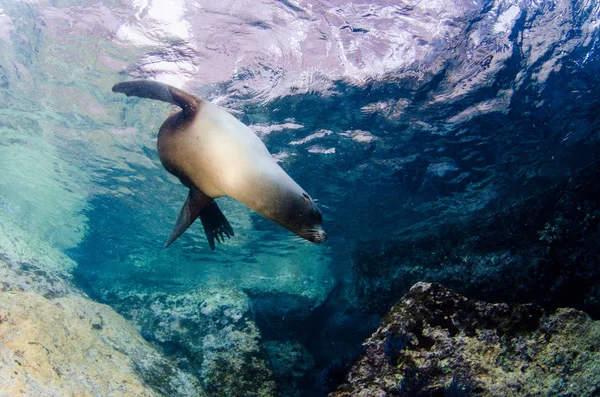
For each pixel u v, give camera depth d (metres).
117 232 16.12
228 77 7.28
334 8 6.25
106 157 10.80
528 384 2.76
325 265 17.59
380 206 12.16
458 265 9.02
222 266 17.92
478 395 2.79
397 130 8.73
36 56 7.63
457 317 3.19
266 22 6.42
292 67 7.10
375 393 2.96
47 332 3.17
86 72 7.75
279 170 1.37
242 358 6.87
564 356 2.79
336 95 7.69
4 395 2.35
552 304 7.32
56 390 2.66
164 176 11.06
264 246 15.23
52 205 14.94
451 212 12.38
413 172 10.31
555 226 7.76
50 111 9.30
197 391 4.73
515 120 8.57
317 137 8.97
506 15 6.56
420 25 6.54
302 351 10.48
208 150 1.47
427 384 2.92
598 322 2.89
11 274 5.48
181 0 6.10
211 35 6.59
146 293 10.16
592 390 2.57
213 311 8.42
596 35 6.98
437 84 7.48
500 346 2.98
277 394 6.46
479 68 7.27
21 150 11.48
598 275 6.86
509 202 11.59
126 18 6.42
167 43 6.75
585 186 7.66
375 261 10.88
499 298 8.19
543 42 7.05
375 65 7.09
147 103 8.34
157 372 4.56
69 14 6.52
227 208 12.05
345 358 3.49
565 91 7.97
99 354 3.51
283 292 14.04
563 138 9.25
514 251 8.28
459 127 8.70
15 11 6.73
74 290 6.56
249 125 8.48
